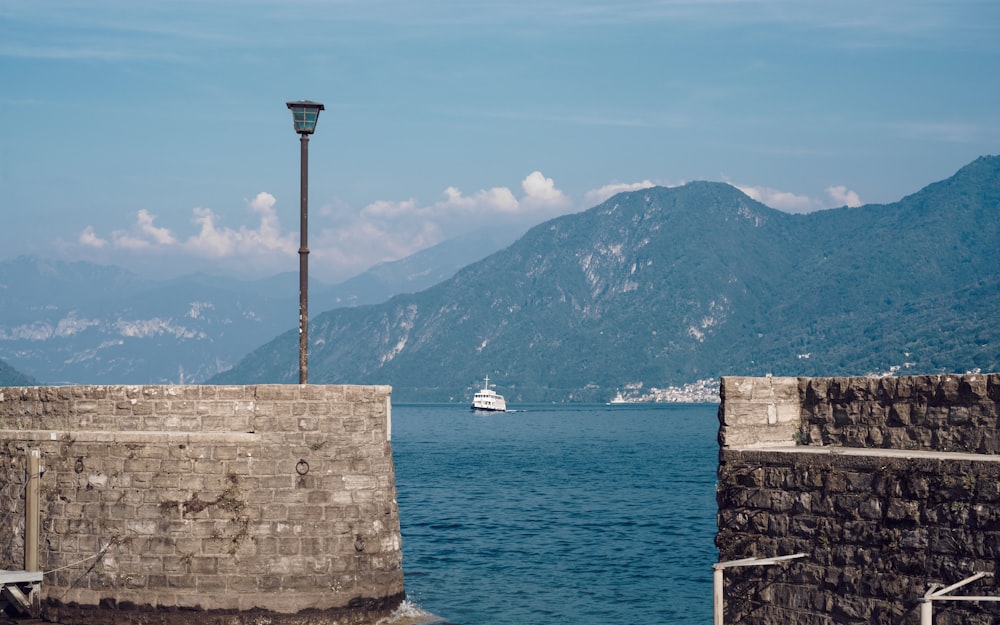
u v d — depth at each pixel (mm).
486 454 147500
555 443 182500
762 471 20531
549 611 37031
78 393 29781
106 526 28016
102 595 27797
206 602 27234
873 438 20859
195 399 28641
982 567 17094
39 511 28781
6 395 31578
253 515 27594
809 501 19703
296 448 27844
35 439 29031
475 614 36469
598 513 68250
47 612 28297
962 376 19453
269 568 27469
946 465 17688
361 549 28016
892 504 18391
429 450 159500
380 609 28266
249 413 28297
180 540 27531
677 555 49375
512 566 46344
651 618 36031
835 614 19078
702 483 93562
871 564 18625
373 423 28438
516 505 73875
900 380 20469
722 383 21672
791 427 22125
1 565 29484
